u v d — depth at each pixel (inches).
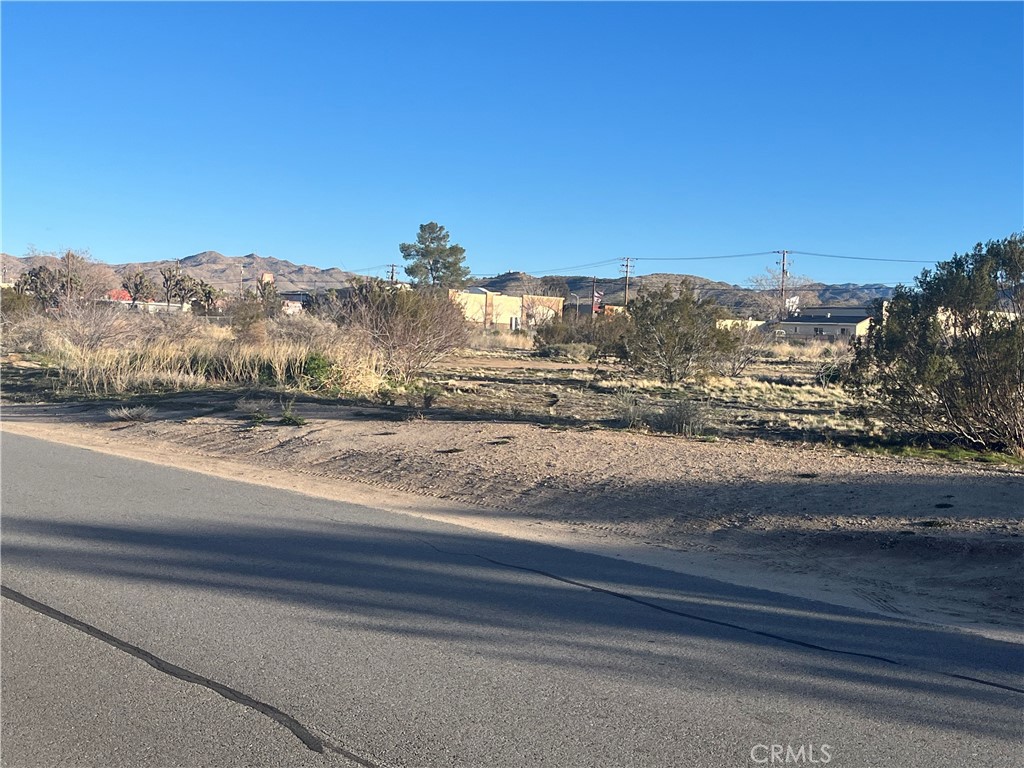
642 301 1238.9
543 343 2156.7
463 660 236.7
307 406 808.9
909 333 626.2
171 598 288.5
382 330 1087.0
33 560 331.9
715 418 745.0
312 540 370.0
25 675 226.2
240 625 263.1
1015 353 585.0
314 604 283.9
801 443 621.3
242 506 442.0
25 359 1405.0
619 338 1339.8
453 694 214.5
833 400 987.3
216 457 631.2
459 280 3462.1
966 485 446.0
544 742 190.4
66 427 778.8
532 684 220.8
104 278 2388.0
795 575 333.7
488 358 1750.7
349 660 236.2
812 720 201.9
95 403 899.4
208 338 1342.3
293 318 1467.8
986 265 599.2
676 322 1191.6
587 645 249.3
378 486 525.0
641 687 219.6
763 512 418.3
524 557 350.0
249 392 914.1
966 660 241.3
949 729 198.1
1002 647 252.2
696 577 326.6
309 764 181.3
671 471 507.5
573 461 543.2
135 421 778.8
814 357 1963.6
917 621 277.3
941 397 613.9
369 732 195.0
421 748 187.9
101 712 205.0
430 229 3444.9
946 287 607.2
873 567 339.0
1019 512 391.5
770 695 215.6
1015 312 610.5
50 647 245.1
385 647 245.9
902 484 452.8
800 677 227.1
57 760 183.3
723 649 247.3
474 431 653.3
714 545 379.2
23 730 196.4
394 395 917.2
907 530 373.1
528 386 1118.4
